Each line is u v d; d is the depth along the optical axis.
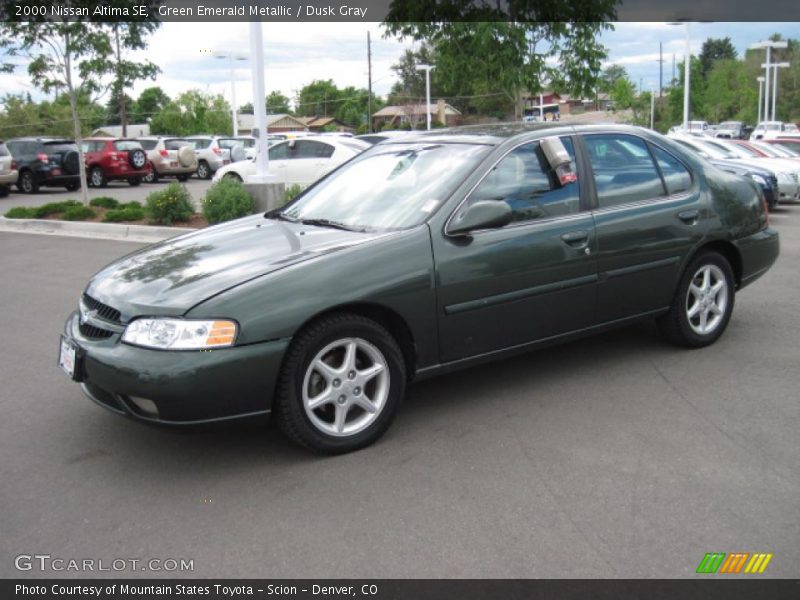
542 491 3.55
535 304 4.61
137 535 3.28
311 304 3.78
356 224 4.54
